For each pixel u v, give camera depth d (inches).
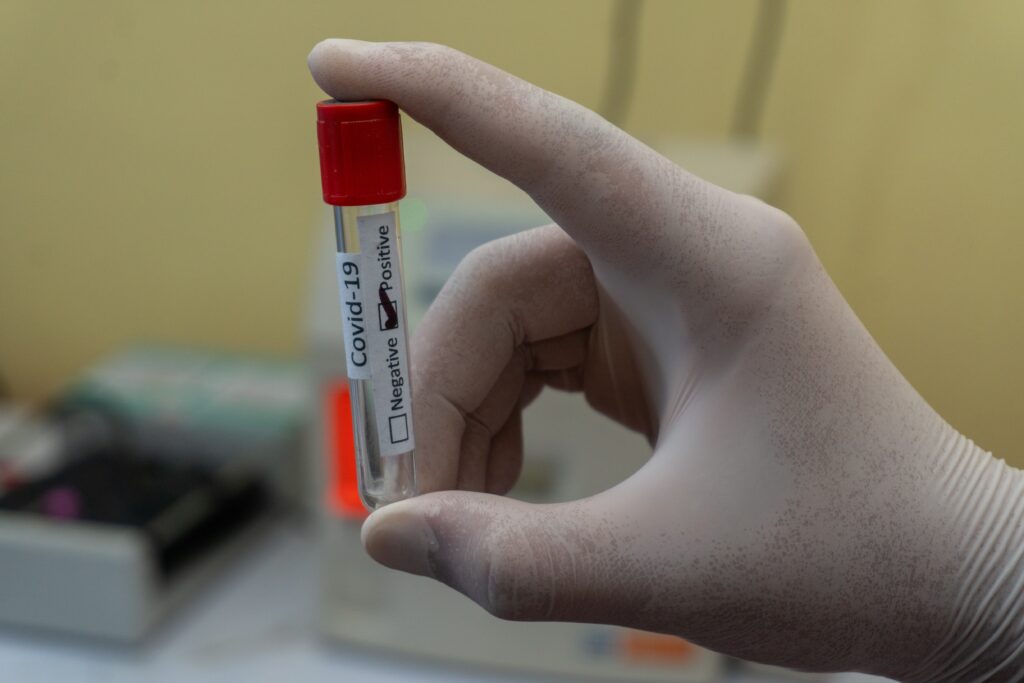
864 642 19.3
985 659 19.2
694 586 18.7
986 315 38.1
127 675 35.9
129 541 36.5
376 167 16.2
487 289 21.6
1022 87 35.2
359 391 18.0
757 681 35.0
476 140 17.2
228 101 44.7
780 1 36.8
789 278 18.3
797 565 18.6
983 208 37.1
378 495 19.0
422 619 35.6
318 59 16.6
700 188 18.3
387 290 17.2
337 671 36.2
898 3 35.6
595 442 31.6
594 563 18.4
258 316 48.6
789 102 38.1
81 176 47.9
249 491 43.8
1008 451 38.5
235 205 46.6
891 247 38.7
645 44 38.9
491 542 18.1
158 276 49.1
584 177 17.6
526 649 35.0
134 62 45.0
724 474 18.7
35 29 45.4
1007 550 18.6
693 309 18.5
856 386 18.6
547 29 39.9
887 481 18.5
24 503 39.4
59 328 51.5
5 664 36.3
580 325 22.5
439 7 40.8
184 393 44.9
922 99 36.5
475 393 21.8
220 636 38.2
